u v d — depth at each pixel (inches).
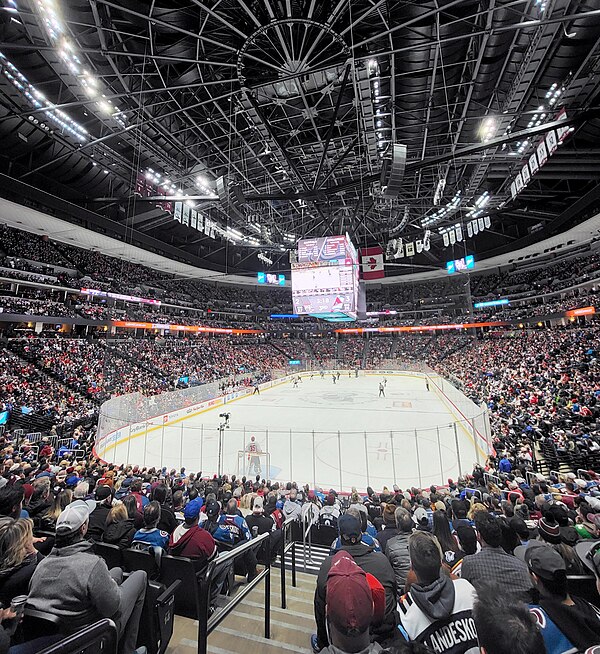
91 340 1412.4
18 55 659.4
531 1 535.5
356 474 598.5
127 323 1545.3
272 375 1717.5
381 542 209.5
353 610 63.4
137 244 1628.9
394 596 111.8
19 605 87.4
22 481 339.3
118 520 169.9
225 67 740.7
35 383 944.9
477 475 457.7
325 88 767.7
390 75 735.7
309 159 1104.8
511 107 761.6
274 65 668.7
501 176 1173.1
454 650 77.2
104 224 1395.2
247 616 163.0
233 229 1620.3
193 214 1362.0
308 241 850.1
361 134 930.1
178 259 1953.7
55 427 720.3
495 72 713.6
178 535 148.9
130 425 730.8
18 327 1275.8
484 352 1812.3
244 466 617.6
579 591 114.5
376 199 1203.9
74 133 848.9
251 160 1130.0
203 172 1173.1
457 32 622.8
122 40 655.1
